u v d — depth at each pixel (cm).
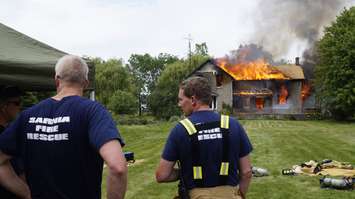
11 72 448
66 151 267
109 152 254
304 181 1040
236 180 335
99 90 6738
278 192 925
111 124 266
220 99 6003
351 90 4847
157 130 3095
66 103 275
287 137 2461
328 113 5216
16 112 388
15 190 294
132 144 2136
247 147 342
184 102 346
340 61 4922
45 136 271
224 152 330
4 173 289
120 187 254
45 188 270
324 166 1195
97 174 276
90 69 549
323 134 2714
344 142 2138
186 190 331
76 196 269
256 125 3853
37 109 281
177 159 336
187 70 5838
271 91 6241
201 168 328
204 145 329
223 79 5997
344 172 1125
